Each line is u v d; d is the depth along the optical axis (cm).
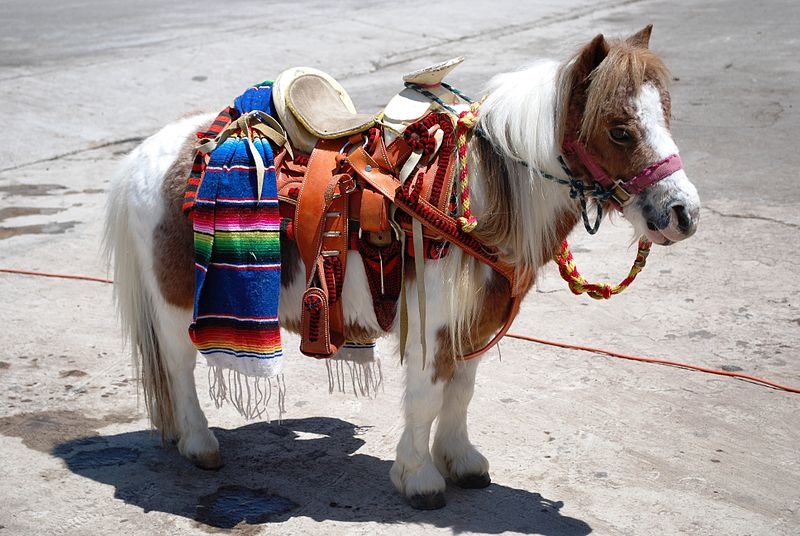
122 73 940
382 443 370
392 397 407
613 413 390
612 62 261
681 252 558
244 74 953
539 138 279
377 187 289
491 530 311
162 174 325
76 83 905
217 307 309
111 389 409
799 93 869
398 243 296
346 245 298
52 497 329
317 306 297
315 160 303
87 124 809
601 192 278
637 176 266
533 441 369
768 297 496
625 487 337
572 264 315
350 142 304
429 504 322
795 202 621
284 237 311
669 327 468
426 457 323
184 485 339
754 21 1192
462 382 327
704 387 410
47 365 428
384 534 309
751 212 609
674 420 384
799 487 337
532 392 409
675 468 349
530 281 311
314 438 373
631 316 482
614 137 266
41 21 1195
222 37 1083
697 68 972
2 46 1048
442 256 293
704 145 738
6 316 477
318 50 1043
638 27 1173
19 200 647
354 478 345
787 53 1018
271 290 304
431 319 297
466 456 335
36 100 857
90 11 1263
